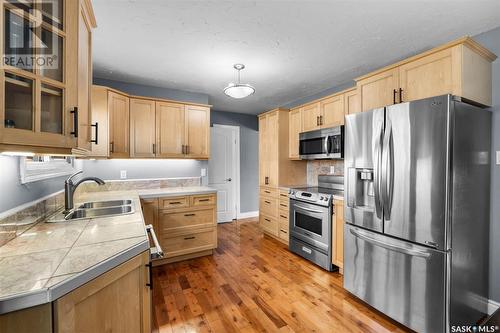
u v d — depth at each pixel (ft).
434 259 5.26
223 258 10.25
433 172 5.26
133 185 10.87
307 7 5.73
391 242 6.03
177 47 7.70
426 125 5.36
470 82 5.76
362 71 9.67
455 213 5.25
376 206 6.32
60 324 2.51
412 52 8.06
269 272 8.96
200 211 10.25
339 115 9.66
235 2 5.57
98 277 2.98
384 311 6.20
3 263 2.99
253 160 18.24
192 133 11.31
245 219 17.39
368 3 5.57
